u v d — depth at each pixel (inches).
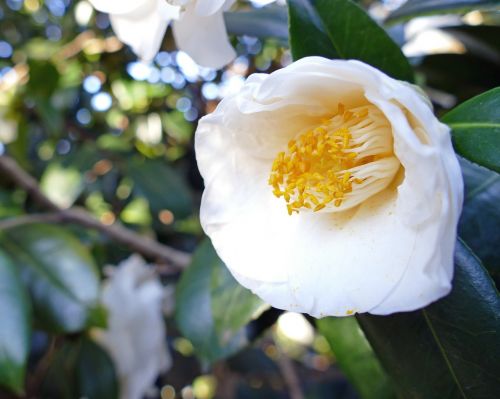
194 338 7.3
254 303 6.4
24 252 9.4
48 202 11.5
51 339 12.0
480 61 8.6
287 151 5.1
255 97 4.3
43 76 13.3
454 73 8.8
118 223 14.7
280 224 4.9
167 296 11.5
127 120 16.3
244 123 4.8
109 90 15.8
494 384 4.5
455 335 4.6
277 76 4.2
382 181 4.8
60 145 16.6
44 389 11.1
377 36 5.1
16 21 16.7
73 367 10.6
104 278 12.0
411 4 6.2
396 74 5.1
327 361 20.3
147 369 10.0
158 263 12.2
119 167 15.0
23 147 14.0
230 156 5.0
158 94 15.8
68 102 14.9
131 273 10.4
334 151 4.7
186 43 6.3
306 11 5.1
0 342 7.9
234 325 6.5
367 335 5.0
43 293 9.1
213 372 15.7
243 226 4.9
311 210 4.9
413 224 4.0
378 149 4.8
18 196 13.9
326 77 4.3
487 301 4.5
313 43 5.1
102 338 10.2
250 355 15.6
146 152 16.4
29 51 14.4
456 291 4.6
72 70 15.0
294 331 18.6
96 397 9.9
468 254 4.7
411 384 4.7
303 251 4.7
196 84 14.5
